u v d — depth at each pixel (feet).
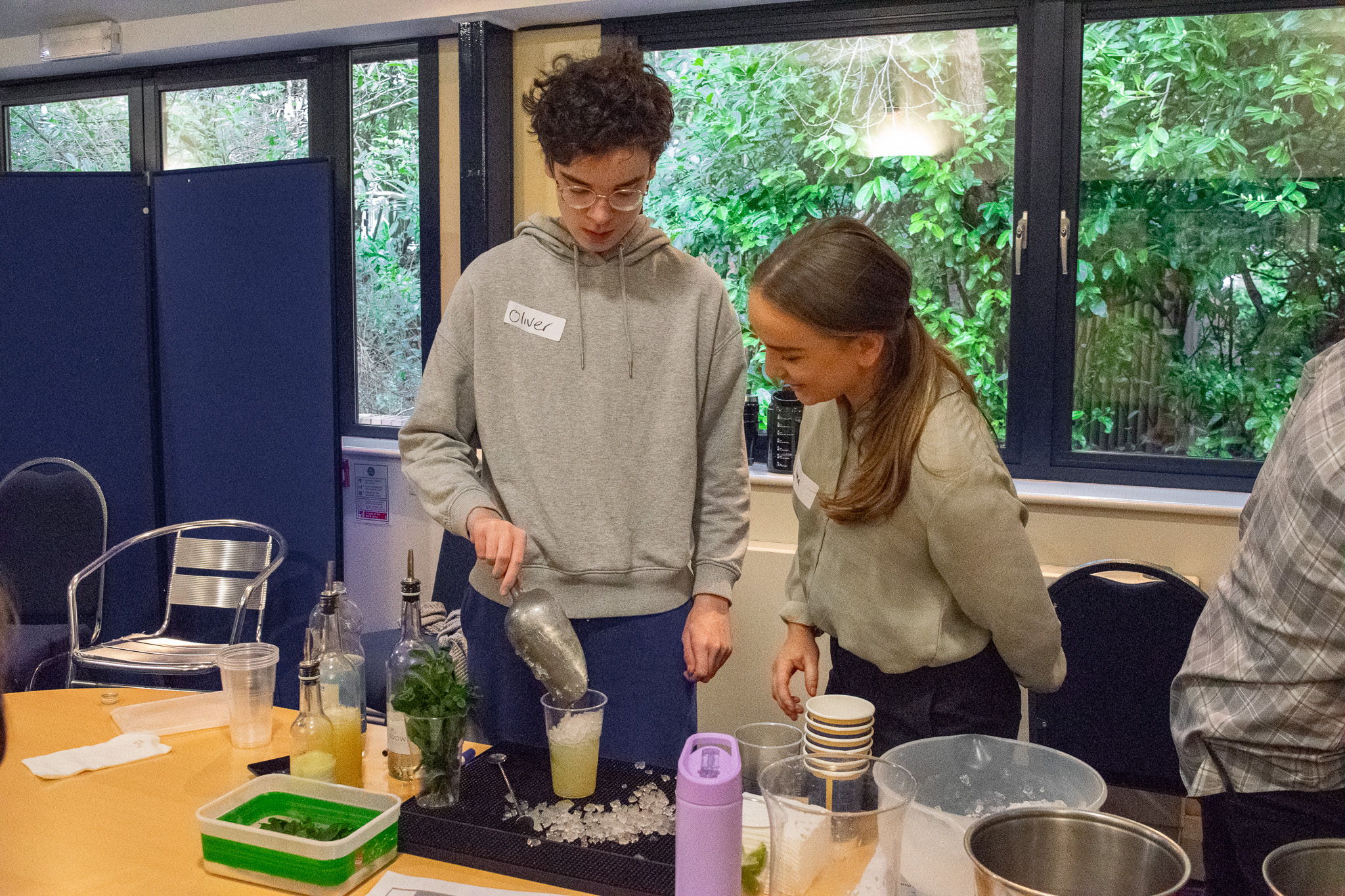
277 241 10.89
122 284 11.51
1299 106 8.65
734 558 5.56
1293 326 8.85
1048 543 8.64
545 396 5.31
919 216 9.74
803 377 4.18
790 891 2.80
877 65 9.70
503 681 5.32
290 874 3.47
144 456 11.71
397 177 11.50
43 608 11.19
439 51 10.83
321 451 10.93
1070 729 6.75
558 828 3.78
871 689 4.72
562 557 5.24
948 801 3.64
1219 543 8.20
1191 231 9.04
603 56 4.80
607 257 5.37
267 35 11.03
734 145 10.23
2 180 11.24
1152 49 8.96
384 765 4.70
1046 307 9.36
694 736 3.36
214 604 10.46
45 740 5.05
